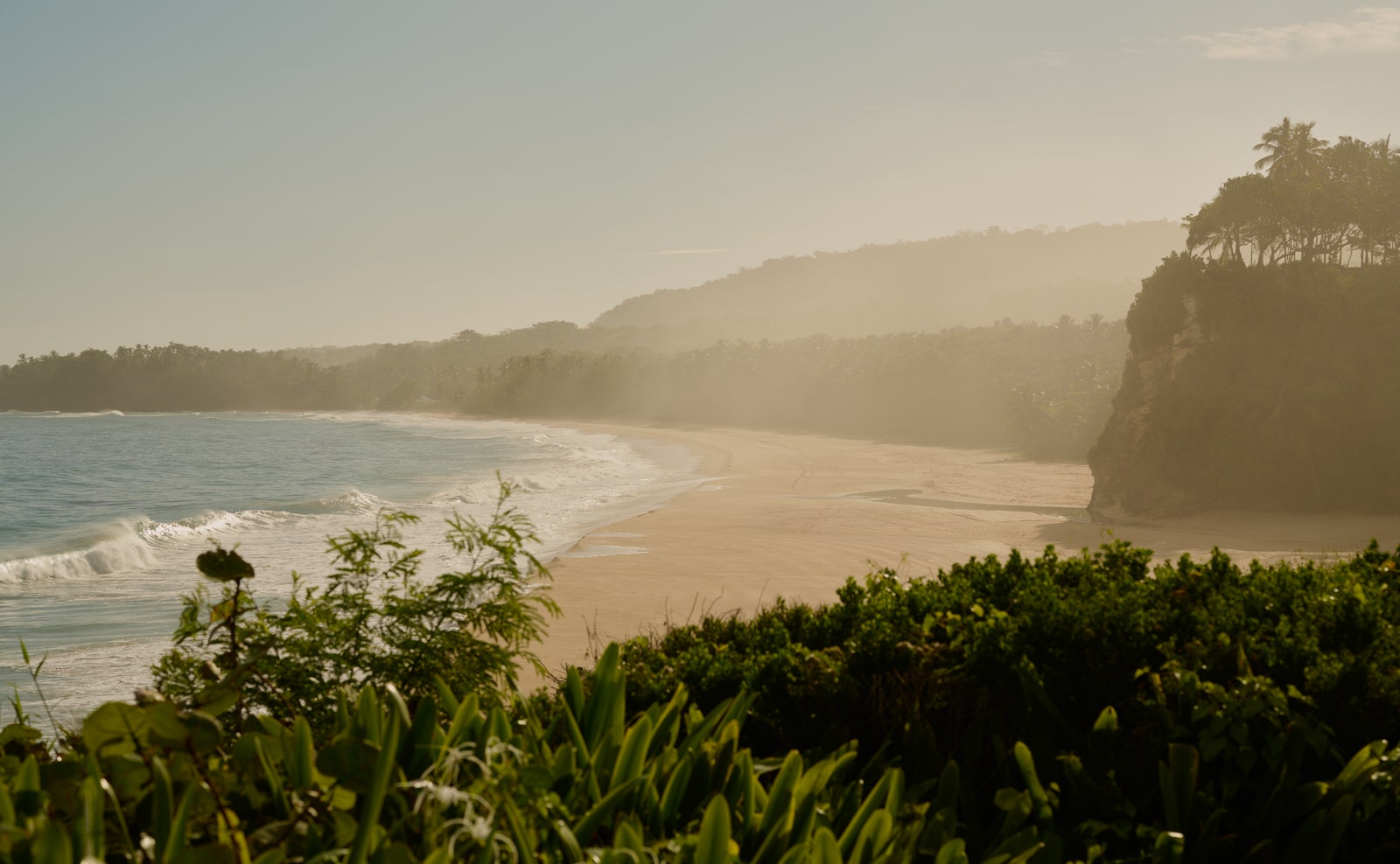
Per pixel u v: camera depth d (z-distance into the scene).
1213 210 38.25
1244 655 4.17
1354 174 39.44
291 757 2.73
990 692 4.24
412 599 4.71
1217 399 34.78
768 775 4.13
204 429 151.62
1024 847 3.30
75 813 2.22
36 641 16.78
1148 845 3.69
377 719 2.78
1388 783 3.54
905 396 101.94
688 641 5.38
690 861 2.41
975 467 60.59
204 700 2.86
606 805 2.56
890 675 4.40
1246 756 3.71
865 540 27.58
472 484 54.97
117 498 52.25
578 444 96.38
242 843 2.13
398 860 2.04
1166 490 34.72
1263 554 25.56
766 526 30.92
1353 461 33.78
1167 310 36.69
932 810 3.65
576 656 12.59
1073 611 4.29
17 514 45.62
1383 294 34.81
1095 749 3.92
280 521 36.72
